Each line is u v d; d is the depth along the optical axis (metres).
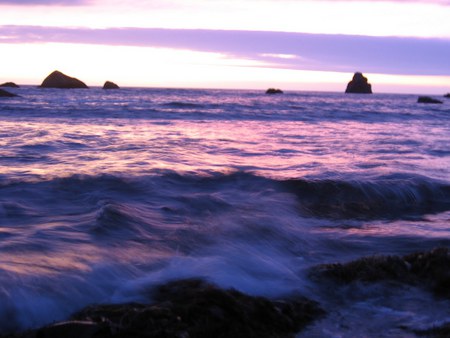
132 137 16.34
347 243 6.86
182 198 8.31
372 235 7.30
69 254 5.34
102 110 27.33
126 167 10.73
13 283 4.44
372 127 24.48
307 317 4.52
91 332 3.76
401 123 28.28
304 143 16.77
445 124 28.66
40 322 4.07
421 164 13.04
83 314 4.13
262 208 8.07
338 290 5.14
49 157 11.86
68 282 4.63
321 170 11.59
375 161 13.23
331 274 5.39
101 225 6.45
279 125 23.70
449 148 16.52
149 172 10.12
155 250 5.77
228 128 21.23
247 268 5.49
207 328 4.07
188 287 4.78
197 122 23.47
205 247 6.00
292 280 5.29
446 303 4.87
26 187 8.56
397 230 7.65
